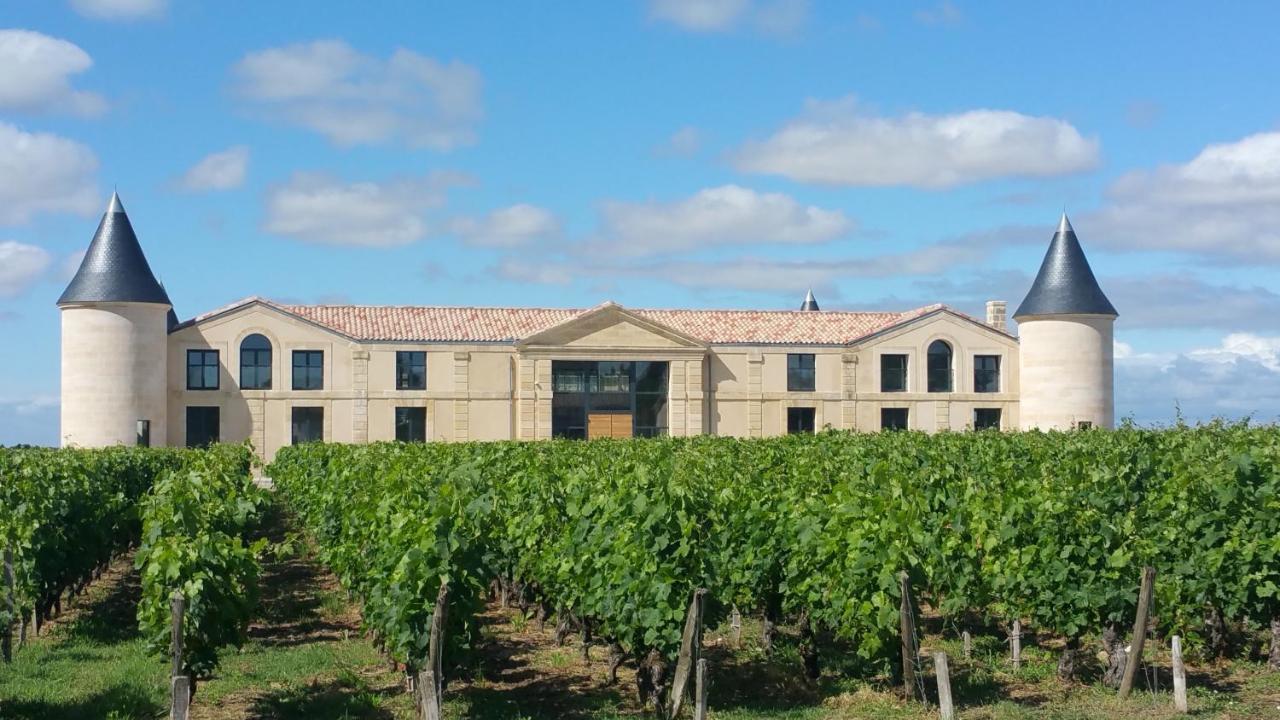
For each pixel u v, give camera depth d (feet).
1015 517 48.34
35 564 55.06
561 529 57.21
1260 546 48.26
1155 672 44.60
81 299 157.69
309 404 168.55
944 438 106.22
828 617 46.24
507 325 179.32
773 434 180.34
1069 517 46.24
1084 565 45.27
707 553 44.78
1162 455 66.64
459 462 82.74
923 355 184.85
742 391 179.93
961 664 49.96
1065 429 174.91
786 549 50.39
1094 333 176.86
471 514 49.06
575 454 83.92
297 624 62.13
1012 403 186.70
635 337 174.91
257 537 100.83
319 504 77.20
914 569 44.14
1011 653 51.31
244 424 166.71
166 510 46.80
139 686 45.96
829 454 85.97
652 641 42.96
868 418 183.52
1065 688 45.68
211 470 72.18
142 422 159.22
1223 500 49.32
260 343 168.04
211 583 42.83
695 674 43.01
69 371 159.02
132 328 158.92
